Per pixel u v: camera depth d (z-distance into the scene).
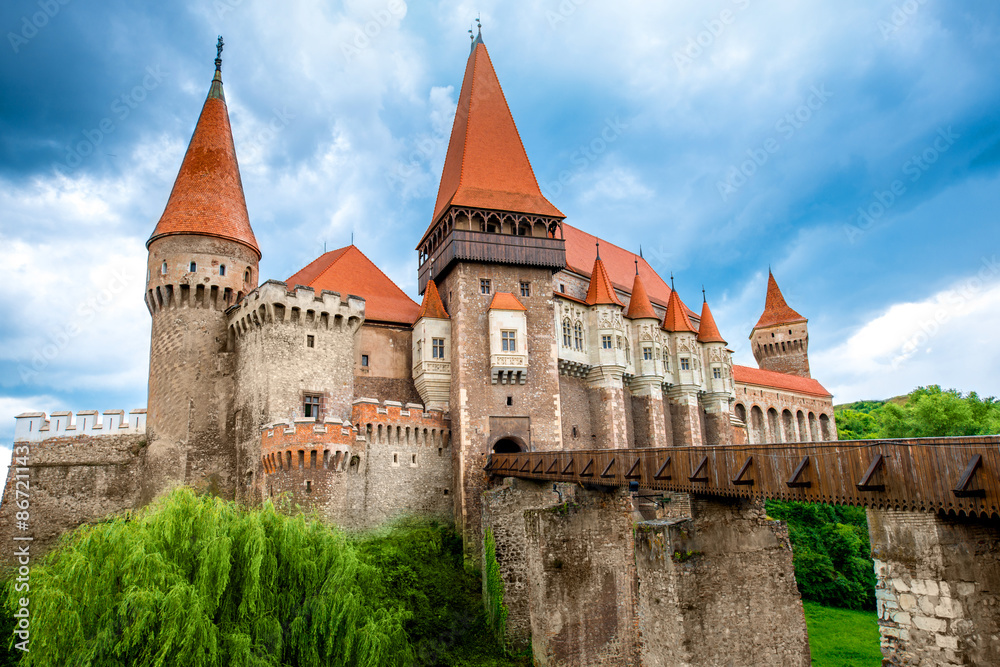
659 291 72.38
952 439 15.89
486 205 50.50
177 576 24.89
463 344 47.50
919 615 18.08
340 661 27.50
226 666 24.42
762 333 105.69
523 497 40.22
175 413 46.25
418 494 44.84
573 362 52.31
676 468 25.03
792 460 20.22
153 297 48.28
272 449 40.12
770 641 23.12
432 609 37.34
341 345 47.62
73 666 22.58
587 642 32.59
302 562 28.83
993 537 17.78
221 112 53.47
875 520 19.42
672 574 22.09
